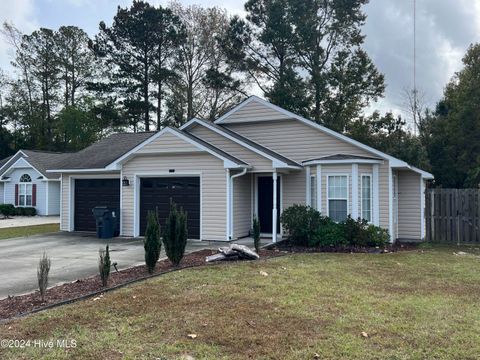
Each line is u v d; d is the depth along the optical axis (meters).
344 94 31.69
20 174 32.03
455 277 8.89
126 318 6.02
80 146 44.50
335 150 16.19
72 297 7.21
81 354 4.80
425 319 5.97
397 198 16.31
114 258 11.56
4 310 6.54
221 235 15.11
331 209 14.73
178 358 4.69
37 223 24.73
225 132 16.28
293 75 30.70
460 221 15.52
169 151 15.73
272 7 31.52
